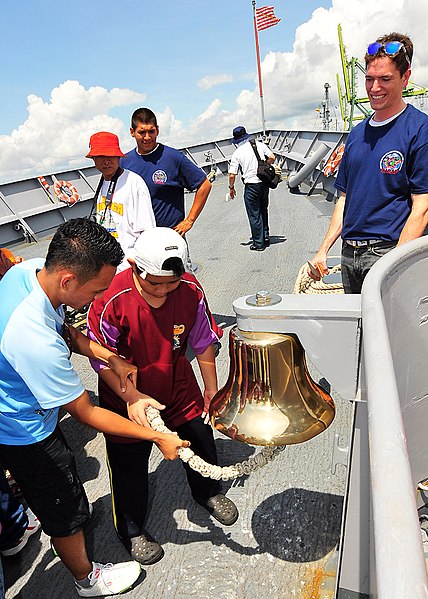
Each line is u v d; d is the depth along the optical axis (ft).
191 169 11.67
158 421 5.41
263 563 6.23
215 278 17.51
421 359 4.76
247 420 4.46
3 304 4.72
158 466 8.34
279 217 26.27
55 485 5.37
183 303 5.92
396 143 7.28
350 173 7.98
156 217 11.85
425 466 5.41
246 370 4.45
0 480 6.53
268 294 4.42
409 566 1.47
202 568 6.26
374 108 7.36
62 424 9.91
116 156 9.57
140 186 9.92
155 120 11.24
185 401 6.64
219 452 8.48
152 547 6.45
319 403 4.57
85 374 12.05
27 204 30.04
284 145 44.68
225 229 25.29
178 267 5.11
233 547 6.51
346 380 4.22
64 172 33.88
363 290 3.66
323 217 25.23
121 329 5.89
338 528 6.61
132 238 9.95
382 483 1.81
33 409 5.06
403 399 4.73
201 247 21.94
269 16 46.88
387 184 7.49
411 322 4.50
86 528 7.21
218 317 14.14
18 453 5.17
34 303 4.65
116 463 6.27
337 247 19.39
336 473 7.58
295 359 4.40
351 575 4.84
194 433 6.70
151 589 6.06
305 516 6.86
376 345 2.81
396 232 7.63
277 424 4.38
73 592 6.24
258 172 19.19
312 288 10.07
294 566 6.13
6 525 6.59
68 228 4.64
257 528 6.76
